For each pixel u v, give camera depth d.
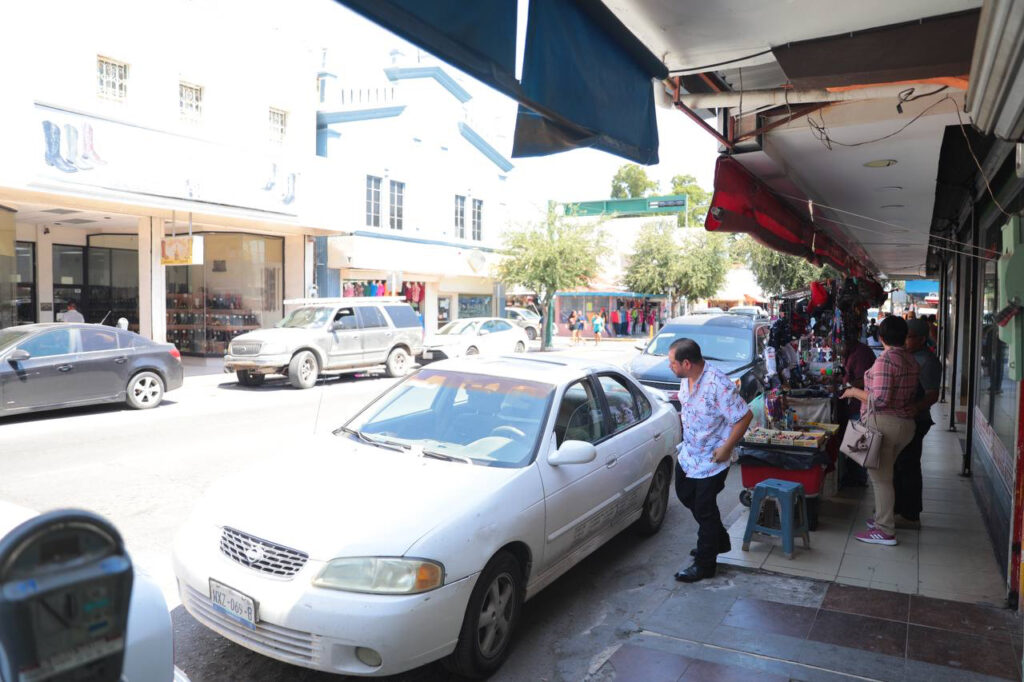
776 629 4.25
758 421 7.11
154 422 11.19
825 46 4.03
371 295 24.73
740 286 48.75
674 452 6.25
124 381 12.08
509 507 3.93
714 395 4.92
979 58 2.54
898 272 25.61
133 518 6.25
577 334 36.34
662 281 40.69
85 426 10.76
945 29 3.72
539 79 2.93
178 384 13.05
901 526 6.27
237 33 18.34
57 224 19.03
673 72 4.54
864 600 4.66
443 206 27.89
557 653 4.03
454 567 3.49
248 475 4.32
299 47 20.28
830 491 7.07
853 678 3.69
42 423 10.98
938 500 7.12
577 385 5.16
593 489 4.80
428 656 3.40
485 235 30.86
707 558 5.06
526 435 4.52
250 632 3.47
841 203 9.12
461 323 21.72
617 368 6.01
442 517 3.63
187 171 15.70
